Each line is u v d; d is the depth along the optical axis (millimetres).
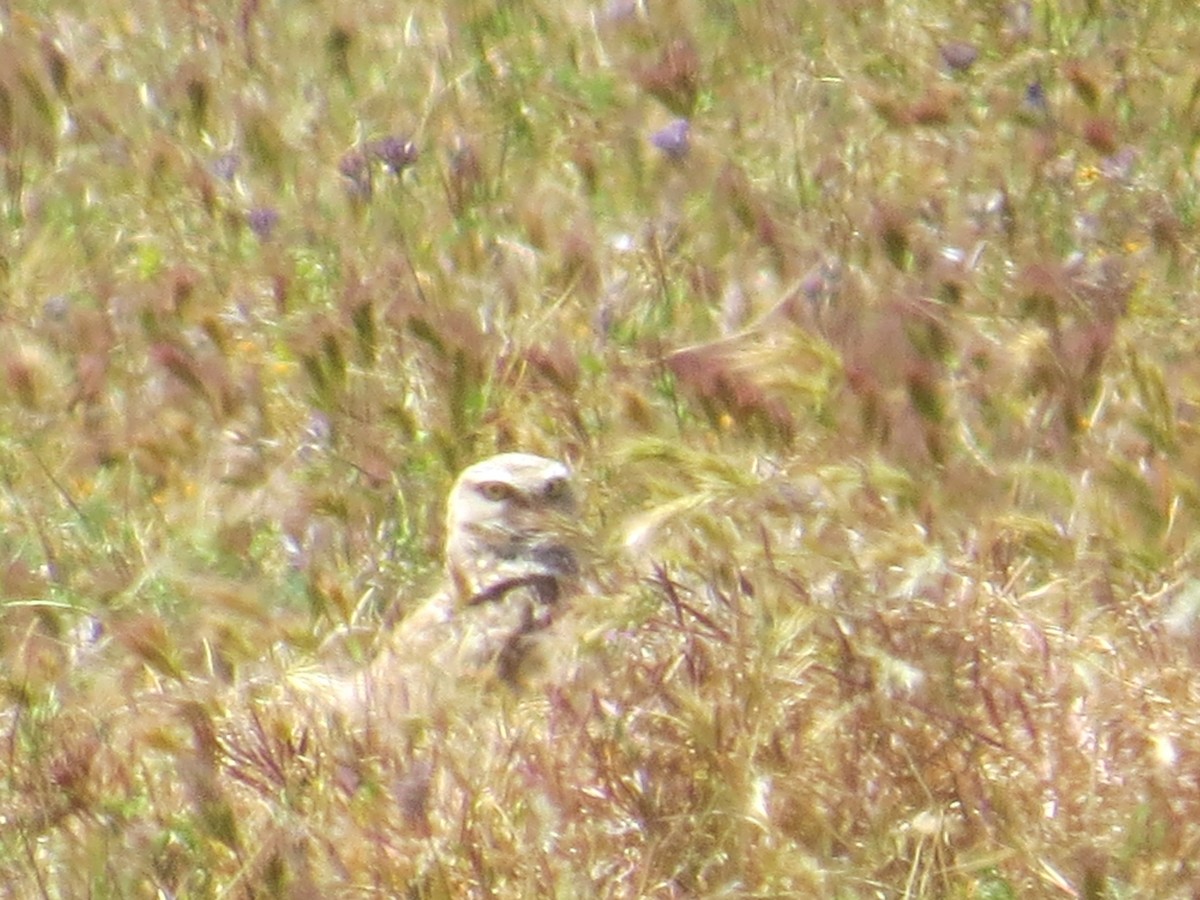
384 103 26500
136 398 22344
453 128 25672
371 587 19688
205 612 18359
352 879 15055
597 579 17984
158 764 16641
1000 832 15102
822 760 15328
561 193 24297
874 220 22516
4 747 16953
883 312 20594
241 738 16078
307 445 20922
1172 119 24203
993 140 24500
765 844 14922
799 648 15875
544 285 22625
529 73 26469
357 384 21156
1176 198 23359
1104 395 19344
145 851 15672
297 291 22969
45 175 25734
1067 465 18828
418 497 20594
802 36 26656
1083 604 16781
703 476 17047
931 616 15938
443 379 21031
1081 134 23984
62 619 19438
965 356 20266
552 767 15234
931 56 26000
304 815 15438
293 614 19406
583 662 15820
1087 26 26078
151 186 24625
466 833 15000
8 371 22031
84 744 16406
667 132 23516
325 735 15781
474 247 22938
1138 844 14922
